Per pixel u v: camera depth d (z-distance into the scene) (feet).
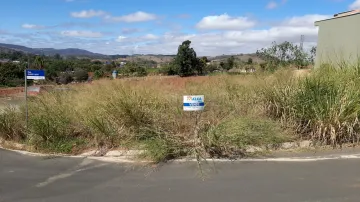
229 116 22.81
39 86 31.14
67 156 20.53
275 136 20.48
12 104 29.09
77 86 33.12
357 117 20.62
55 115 24.50
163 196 14.30
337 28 46.06
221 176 16.33
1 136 24.47
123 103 22.50
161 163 18.42
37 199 14.35
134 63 110.83
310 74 25.80
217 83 31.65
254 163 17.97
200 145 19.60
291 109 22.29
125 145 20.92
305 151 19.63
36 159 20.10
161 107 23.91
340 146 20.20
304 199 13.61
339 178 15.70
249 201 13.58
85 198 14.33
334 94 21.67
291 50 59.47
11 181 16.48
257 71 32.55
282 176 16.10
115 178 16.58
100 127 21.63
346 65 28.45
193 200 13.84
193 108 18.93
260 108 24.20
